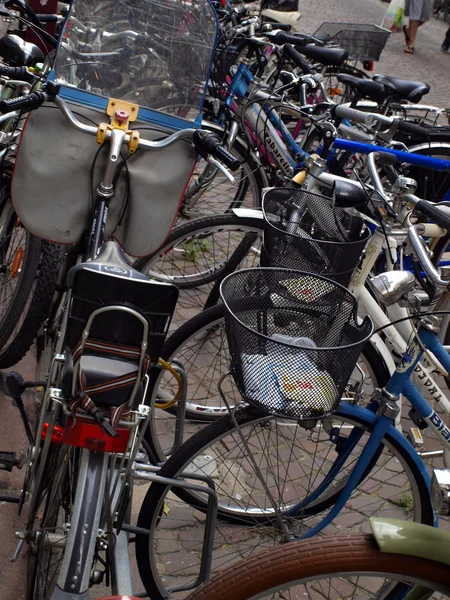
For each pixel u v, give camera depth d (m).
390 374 2.62
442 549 1.65
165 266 4.13
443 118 8.28
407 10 12.19
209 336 2.93
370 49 6.41
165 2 2.61
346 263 2.34
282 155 4.25
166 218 2.72
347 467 2.54
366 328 1.89
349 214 2.49
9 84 3.25
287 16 6.16
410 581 1.68
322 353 1.73
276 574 1.67
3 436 2.99
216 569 2.65
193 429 3.32
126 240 2.73
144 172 2.64
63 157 2.58
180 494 2.72
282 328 2.02
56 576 2.02
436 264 3.33
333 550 1.67
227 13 5.22
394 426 2.35
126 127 2.61
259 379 1.74
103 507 1.82
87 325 1.65
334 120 3.68
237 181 4.71
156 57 2.64
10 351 3.06
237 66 4.71
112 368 1.70
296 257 2.34
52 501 1.99
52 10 5.17
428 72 11.25
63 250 2.89
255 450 2.87
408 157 3.34
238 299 2.00
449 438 2.27
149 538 2.33
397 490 3.06
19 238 3.23
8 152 3.04
